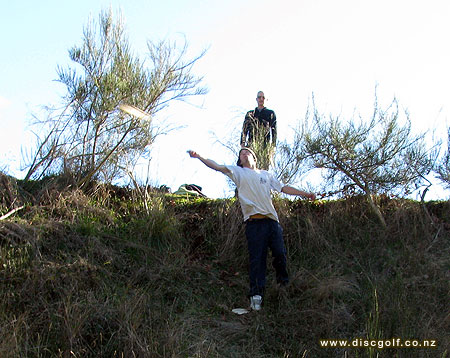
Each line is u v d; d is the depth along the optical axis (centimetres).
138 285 658
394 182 844
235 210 804
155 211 773
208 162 637
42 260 642
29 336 538
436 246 783
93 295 604
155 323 589
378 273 727
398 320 605
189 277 699
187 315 627
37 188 800
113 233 741
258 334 607
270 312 647
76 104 820
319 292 666
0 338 519
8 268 616
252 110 920
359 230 808
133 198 823
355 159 837
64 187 792
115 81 796
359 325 626
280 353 590
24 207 745
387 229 804
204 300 668
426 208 856
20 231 669
